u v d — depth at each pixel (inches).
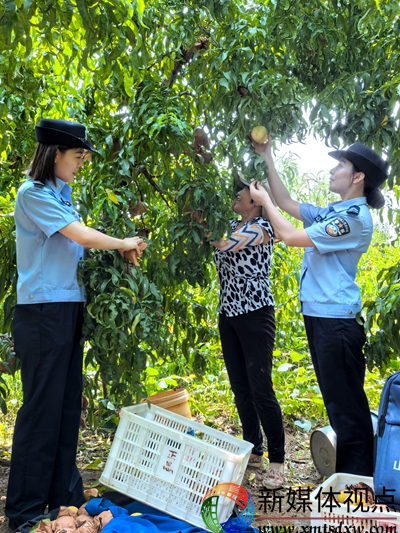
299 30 98.3
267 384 106.1
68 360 87.8
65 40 94.2
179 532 81.0
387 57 102.3
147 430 91.7
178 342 122.3
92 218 111.7
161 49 103.1
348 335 94.8
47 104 116.3
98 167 99.1
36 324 85.2
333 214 96.9
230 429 139.3
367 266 223.6
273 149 108.3
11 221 103.1
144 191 111.8
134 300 87.8
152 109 93.0
